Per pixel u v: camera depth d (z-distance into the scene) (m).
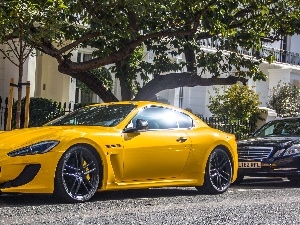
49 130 7.68
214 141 9.26
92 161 7.62
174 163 8.64
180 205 7.65
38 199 7.80
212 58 14.30
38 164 7.15
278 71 28.45
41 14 10.87
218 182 9.34
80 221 6.03
